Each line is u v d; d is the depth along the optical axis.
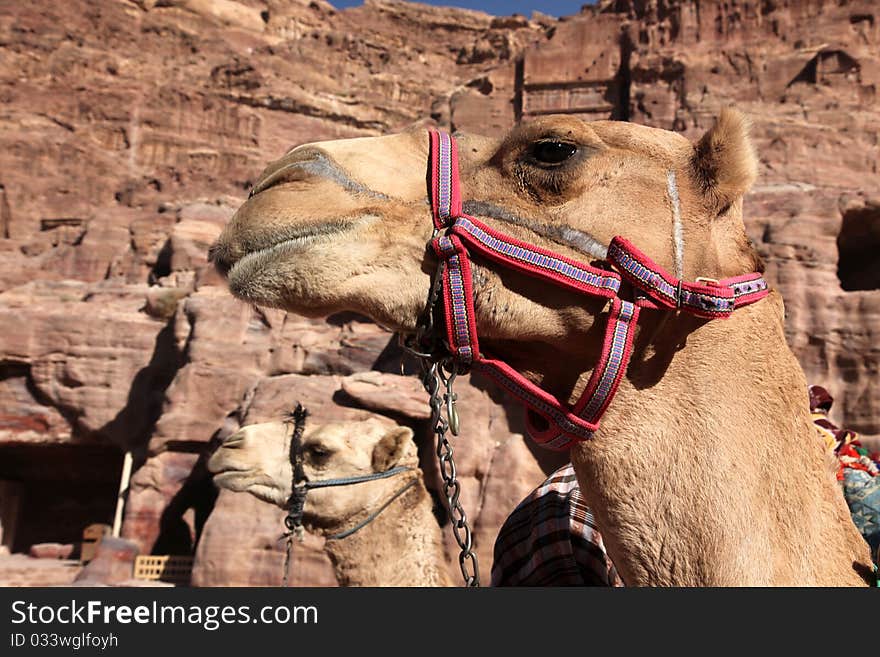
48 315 34.75
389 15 82.69
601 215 2.24
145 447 32.81
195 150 58.56
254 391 30.25
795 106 40.41
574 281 2.15
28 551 38.72
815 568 2.15
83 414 34.12
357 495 7.86
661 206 2.26
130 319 35.34
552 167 2.28
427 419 26.72
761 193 32.34
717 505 2.07
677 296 2.13
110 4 66.75
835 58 41.25
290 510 8.20
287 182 2.36
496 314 2.20
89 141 56.50
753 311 2.29
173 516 30.98
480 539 24.66
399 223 2.27
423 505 7.79
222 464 8.89
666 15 48.09
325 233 2.24
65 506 39.94
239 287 2.25
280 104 62.56
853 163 37.50
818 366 28.20
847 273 34.41
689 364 2.18
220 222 39.84
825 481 2.34
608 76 49.88
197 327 32.03
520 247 2.19
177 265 37.72
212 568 25.52
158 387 33.94
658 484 2.14
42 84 59.00
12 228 50.69
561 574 3.11
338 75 68.56
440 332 2.23
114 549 28.36
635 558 2.15
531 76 51.56
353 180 2.32
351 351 30.56
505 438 26.27
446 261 2.19
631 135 2.32
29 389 34.78
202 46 69.19
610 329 2.12
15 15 61.34
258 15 77.19
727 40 45.78
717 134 2.25
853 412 27.56
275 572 25.17
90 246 42.97
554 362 2.25
